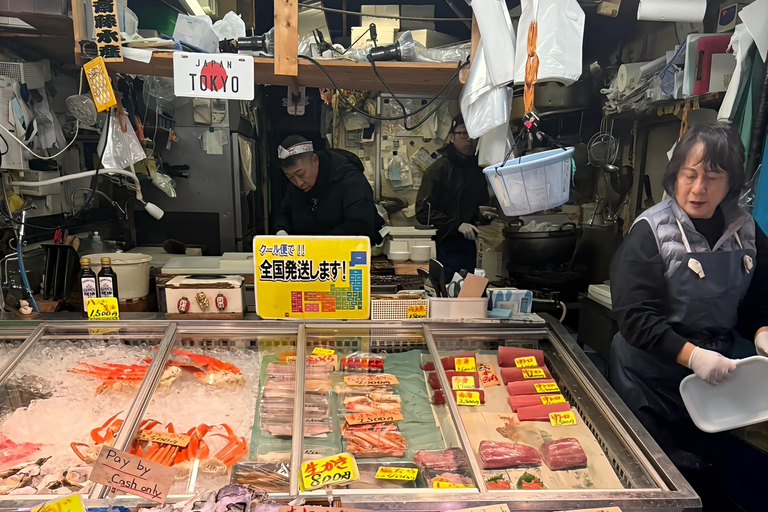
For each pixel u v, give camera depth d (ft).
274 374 4.79
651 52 8.86
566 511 3.14
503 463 3.80
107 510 3.02
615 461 3.80
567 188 4.92
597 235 9.98
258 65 6.22
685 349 4.88
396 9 11.02
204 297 5.48
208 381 4.66
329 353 5.10
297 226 9.64
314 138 16.03
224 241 11.67
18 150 7.02
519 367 5.09
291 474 3.45
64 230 7.62
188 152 11.25
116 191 10.88
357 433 4.13
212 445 3.91
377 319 5.43
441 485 3.46
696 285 5.06
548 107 9.52
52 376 4.66
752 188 5.35
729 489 6.10
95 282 5.50
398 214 12.70
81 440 3.96
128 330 5.26
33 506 3.09
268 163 15.62
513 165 4.66
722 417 4.76
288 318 5.33
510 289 6.04
